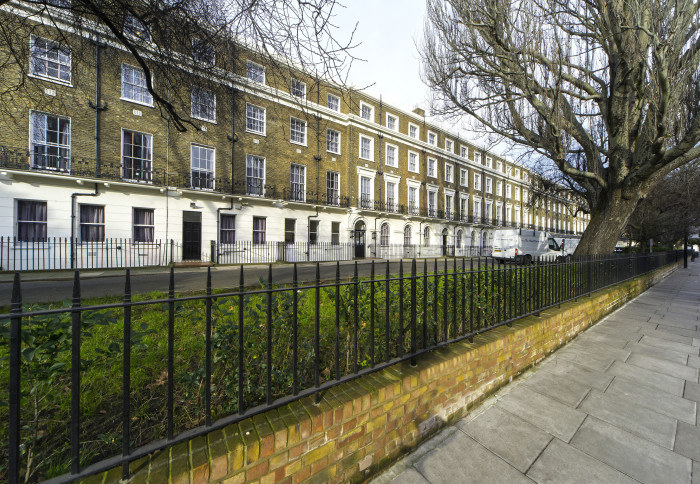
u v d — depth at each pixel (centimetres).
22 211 1055
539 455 210
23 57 498
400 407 208
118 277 923
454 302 282
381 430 197
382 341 263
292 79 470
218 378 204
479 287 317
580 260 512
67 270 1067
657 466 200
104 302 458
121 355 252
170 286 138
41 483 114
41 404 177
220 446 141
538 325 356
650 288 976
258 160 1622
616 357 378
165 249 1309
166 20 388
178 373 243
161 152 1311
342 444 178
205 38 419
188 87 505
